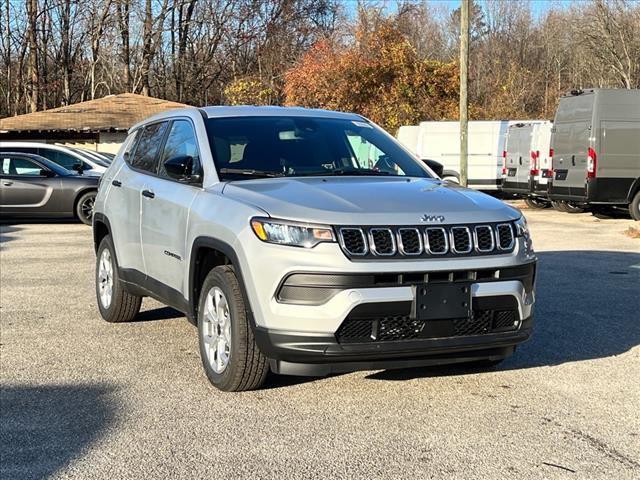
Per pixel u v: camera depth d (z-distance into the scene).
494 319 4.74
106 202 7.24
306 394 5.07
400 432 4.41
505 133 23.20
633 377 5.48
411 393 5.10
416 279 4.49
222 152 5.64
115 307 7.05
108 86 47.09
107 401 4.96
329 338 4.38
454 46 61.16
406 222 4.53
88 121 28.69
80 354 6.10
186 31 45.91
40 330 6.92
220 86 46.78
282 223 4.54
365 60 29.25
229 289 4.89
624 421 4.61
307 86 29.56
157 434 4.39
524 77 42.62
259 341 4.61
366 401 4.94
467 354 4.71
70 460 4.03
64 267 10.72
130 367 5.73
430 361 4.64
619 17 47.19
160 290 6.06
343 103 29.33
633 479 3.81
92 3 44.12
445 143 23.36
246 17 46.12
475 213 4.75
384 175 5.73
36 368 5.71
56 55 45.28
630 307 7.85
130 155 7.20
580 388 5.22
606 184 17.28
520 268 4.80
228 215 4.90
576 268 10.41
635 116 17.20
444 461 4.01
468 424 4.54
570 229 15.84
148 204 6.22
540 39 58.97
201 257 5.35
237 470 3.90
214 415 4.69
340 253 4.39
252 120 6.03
